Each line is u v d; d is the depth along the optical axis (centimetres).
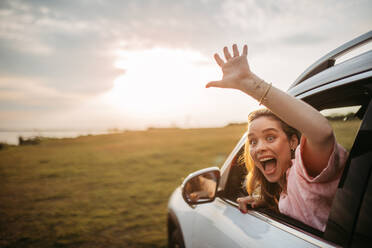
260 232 121
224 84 100
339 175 97
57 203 643
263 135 110
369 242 78
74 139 3247
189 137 2859
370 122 86
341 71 110
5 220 529
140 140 2745
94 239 420
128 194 696
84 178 957
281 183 123
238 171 173
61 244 406
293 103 90
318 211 102
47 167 1278
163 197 653
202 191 187
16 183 920
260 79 94
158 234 430
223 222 154
